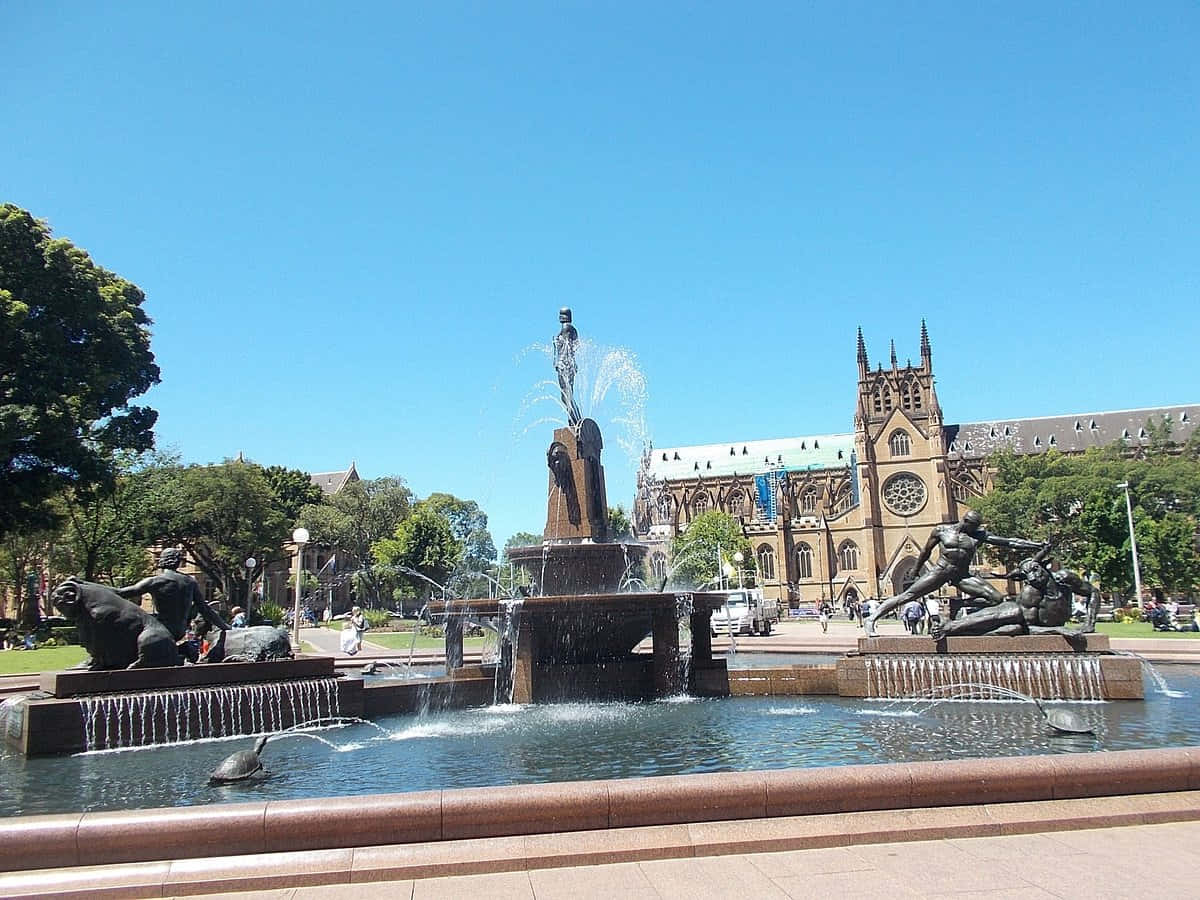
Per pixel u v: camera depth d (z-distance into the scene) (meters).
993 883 6.68
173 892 6.98
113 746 16.17
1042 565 20.36
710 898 6.52
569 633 21.50
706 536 112.00
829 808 8.22
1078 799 8.58
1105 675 18.66
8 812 11.15
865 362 124.25
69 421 44.22
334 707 18.80
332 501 131.50
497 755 14.12
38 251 43.38
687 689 21.53
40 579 84.00
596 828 7.87
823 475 143.25
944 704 18.89
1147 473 92.06
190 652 19.38
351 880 7.13
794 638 48.09
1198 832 7.97
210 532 82.44
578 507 24.11
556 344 24.98
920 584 21.34
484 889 6.84
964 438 137.38
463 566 104.00
